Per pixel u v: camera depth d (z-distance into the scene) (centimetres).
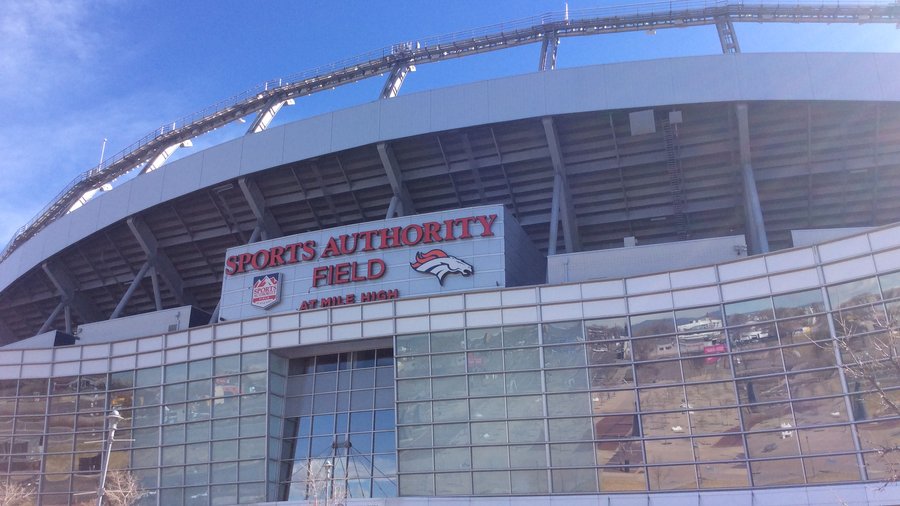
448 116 4909
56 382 4369
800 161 4816
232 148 5444
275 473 3822
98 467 4128
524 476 3325
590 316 3466
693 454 3127
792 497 2911
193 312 4816
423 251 4312
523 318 3559
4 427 4331
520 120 4784
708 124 4712
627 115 4703
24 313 7456
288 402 4019
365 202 5484
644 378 3303
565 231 4872
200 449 3941
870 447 2816
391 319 3788
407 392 3634
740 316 3222
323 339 3900
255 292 4556
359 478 3691
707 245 3878
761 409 3073
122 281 6556
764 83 4503
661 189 5062
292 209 5597
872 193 4900
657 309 3372
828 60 4503
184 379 4109
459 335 3641
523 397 3441
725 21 5603
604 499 3184
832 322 3020
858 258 3019
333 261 4469
